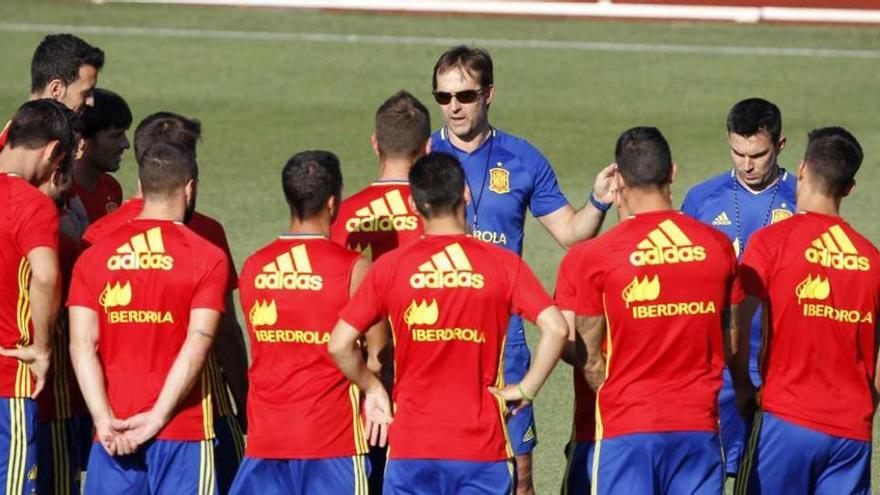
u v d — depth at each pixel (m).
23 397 22.70
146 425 21.56
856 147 22.17
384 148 23.25
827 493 22.23
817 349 21.73
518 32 75.69
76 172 25.67
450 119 25.05
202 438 22.22
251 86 64.06
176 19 77.38
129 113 25.88
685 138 55.78
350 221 23.17
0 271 22.34
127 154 53.28
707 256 21.25
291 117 59.09
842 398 21.83
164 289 21.62
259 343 21.86
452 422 21.05
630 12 78.94
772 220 26.34
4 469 22.73
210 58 69.06
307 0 80.69
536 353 21.00
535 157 25.80
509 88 63.88
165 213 21.97
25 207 22.25
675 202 47.56
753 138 25.62
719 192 26.83
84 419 24.91
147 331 21.77
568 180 50.62
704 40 74.00
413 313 20.94
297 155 22.02
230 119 58.62
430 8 80.06
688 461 21.50
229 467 23.52
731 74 66.75
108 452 21.67
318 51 70.88
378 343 22.14
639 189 21.56
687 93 63.22
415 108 23.23
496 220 25.55
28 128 22.66
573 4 79.56
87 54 25.28
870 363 22.09
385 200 23.11
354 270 21.61
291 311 21.55
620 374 21.45
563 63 68.75
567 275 21.73
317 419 21.72
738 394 23.08
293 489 22.03
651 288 21.08
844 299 21.67
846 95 62.62
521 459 25.20
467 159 25.53
